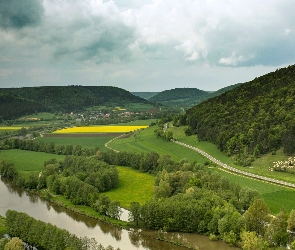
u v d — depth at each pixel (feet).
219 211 396.16
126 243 395.34
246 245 335.47
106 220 456.04
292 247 318.65
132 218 440.45
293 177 559.38
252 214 365.61
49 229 355.36
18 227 385.91
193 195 443.32
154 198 500.74
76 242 326.85
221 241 381.60
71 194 547.08
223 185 480.64
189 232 410.11
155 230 422.82
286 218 380.58
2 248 335.47
